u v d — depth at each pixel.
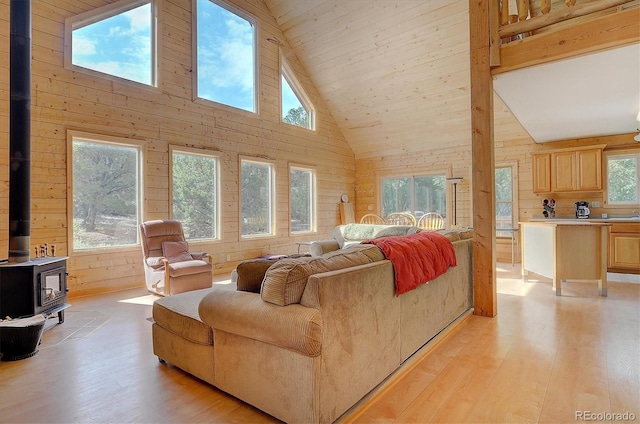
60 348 2.64
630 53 2.91
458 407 1.82
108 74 4.42
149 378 2.17
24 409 1.83
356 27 6.07
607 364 2.29
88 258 4.25
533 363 2.32
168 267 4.07
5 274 2.78
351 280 1.77
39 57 3.87
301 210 7.41
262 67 6.45
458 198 7.22
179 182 5.24
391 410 1.80
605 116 4.68
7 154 3.71
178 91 5.16
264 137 6.48
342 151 8.34
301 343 1.51
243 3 6.09
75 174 4.20
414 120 7.15
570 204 6.09
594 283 4.78
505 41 3.54
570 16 2.97
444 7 5.25
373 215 7.28
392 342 2.14
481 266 3.37
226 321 1.80
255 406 1.78
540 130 5.46
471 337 2.80
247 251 6.15
